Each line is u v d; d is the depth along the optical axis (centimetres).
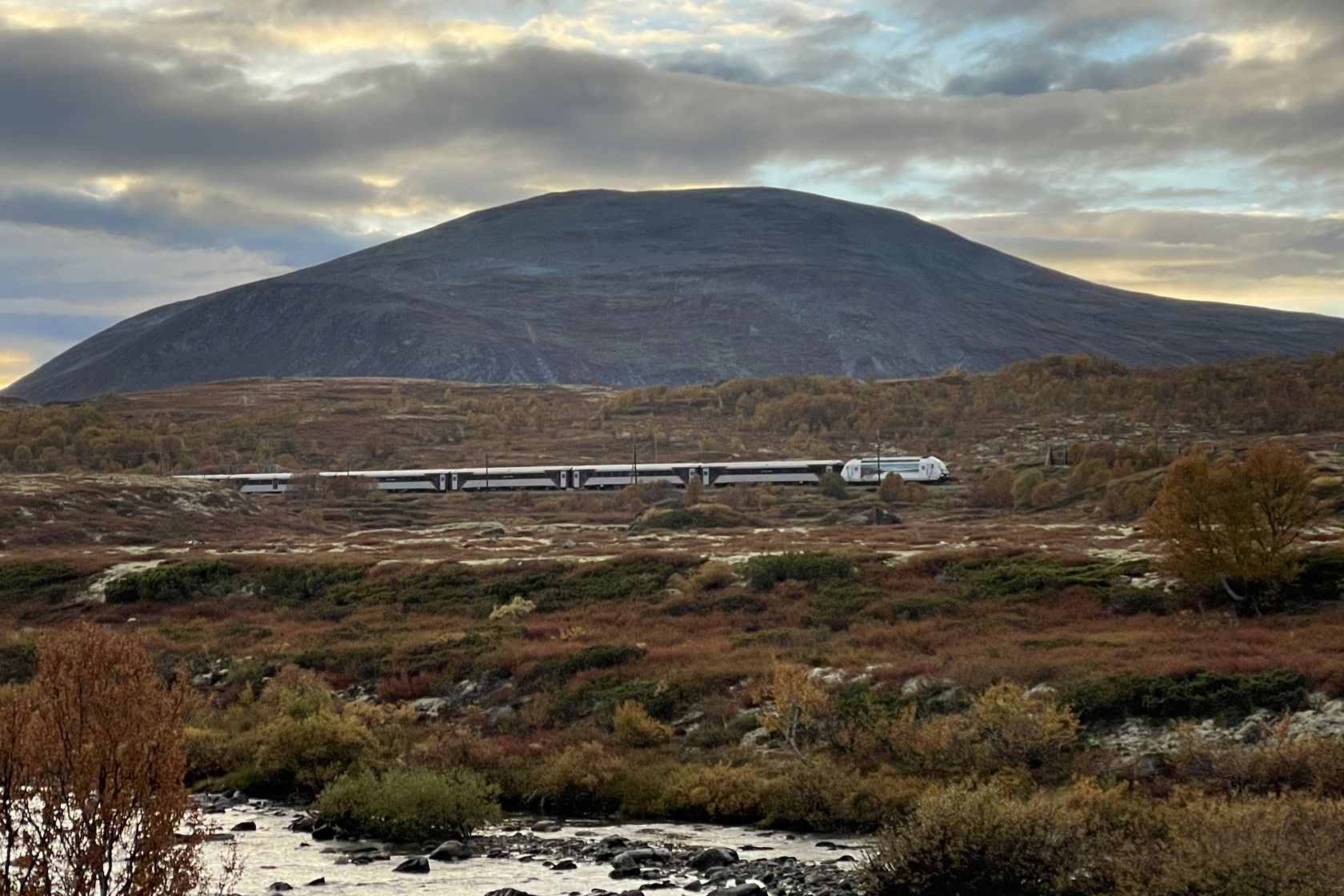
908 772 3747
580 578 7775
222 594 8144
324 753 4078
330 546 11294
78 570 8594
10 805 1630
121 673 1703
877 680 4778
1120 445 19612
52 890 1638
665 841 3266
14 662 6131
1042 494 14612
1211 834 2384
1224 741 3722
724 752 4253
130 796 1661
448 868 2886
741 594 6994
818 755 3997
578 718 4975
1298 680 4066
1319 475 11006
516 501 16788
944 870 2530
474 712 5219
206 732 4550
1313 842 2308
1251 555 5812
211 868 2838
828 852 3084
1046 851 2553
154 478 15000
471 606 7469
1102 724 4066
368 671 5997
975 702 4072
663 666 5425
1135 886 2347
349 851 3095
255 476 18238
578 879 2752
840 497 16312
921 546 8925
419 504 16812
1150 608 6050
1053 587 6562
